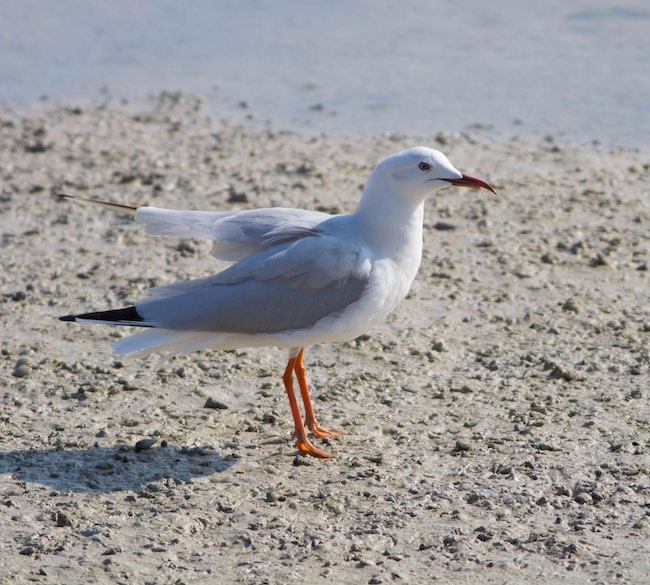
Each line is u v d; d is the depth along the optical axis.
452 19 33.69
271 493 10.62
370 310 11.25
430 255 17.34
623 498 10.42
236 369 13.68
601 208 19.27
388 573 9.31
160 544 9.80
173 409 12.59
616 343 14.19
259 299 11.06
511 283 16.25
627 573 9.21
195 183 20.78
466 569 9.36
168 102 27.00
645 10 33.47
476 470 11.12
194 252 17.50
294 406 11.69
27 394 12.92
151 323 11.02
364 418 12.41
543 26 32.50
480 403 12.69
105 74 29.48
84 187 20.73
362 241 11.27
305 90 27.72
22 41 32.44
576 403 12.61
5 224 18.95
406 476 11.02
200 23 34.19
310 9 35.38
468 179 11.17
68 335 14.61
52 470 11.09
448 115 25.52
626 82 27.41
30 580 9.23
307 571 9.37
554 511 10.28
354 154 22.91
